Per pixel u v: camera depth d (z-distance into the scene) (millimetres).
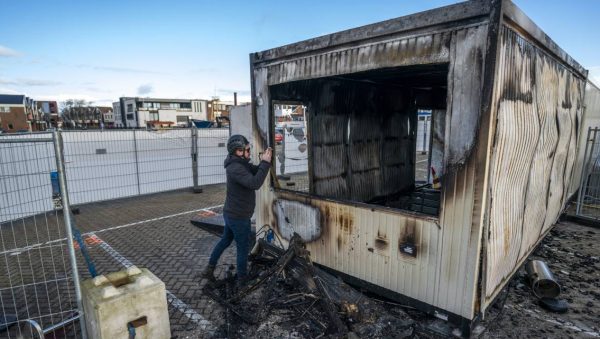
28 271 4297
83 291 2787
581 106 5602
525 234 3754
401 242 3098
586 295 3676
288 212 4141
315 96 5031
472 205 2590
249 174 3314
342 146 5676
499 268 3105
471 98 2488
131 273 2977
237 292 3422
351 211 3479
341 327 2830
